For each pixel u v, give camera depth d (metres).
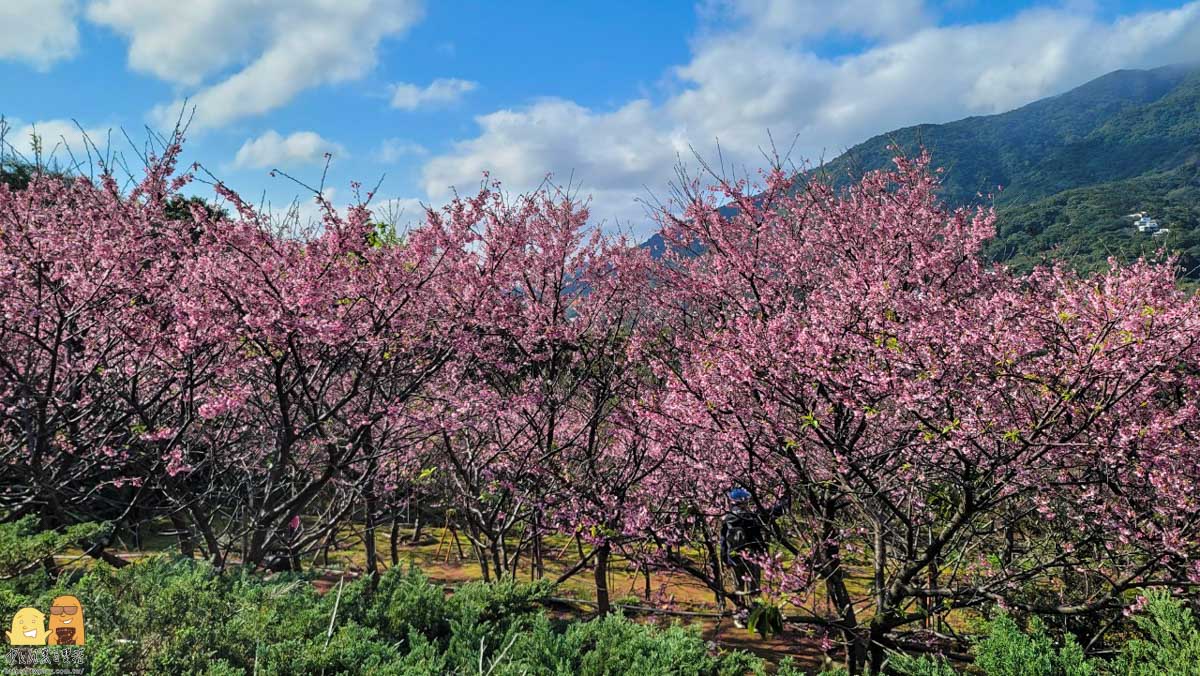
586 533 6.42
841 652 6.00
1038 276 6.70
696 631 4.28
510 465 7.12
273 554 6.82
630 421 6.51
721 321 7.62
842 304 5.26
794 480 5.98
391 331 5.94
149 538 8.52
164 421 6.25
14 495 5.57
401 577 5.07
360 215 5.30
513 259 7.17
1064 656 3.16
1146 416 4.68
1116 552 4.76
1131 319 3.96
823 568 5.70
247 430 6.60
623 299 8.73
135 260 5.62
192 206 5.47
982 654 3.31
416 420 5.95
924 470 5.00
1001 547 5.58
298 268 5.24
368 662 3.44
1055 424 4.50
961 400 4.57
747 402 5.38
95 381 5.74
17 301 5.06
